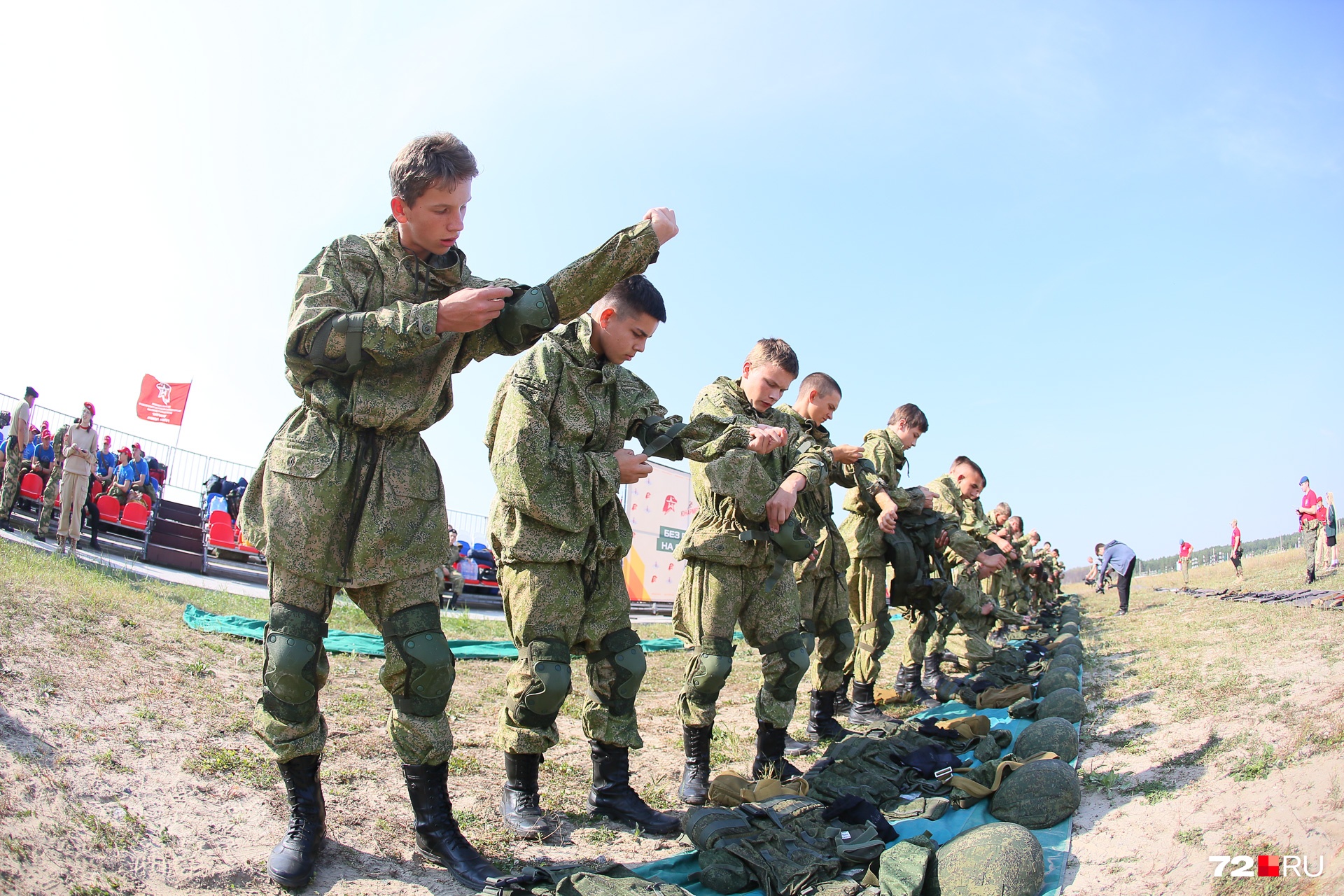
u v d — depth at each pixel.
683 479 18.55
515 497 3.04
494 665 7.96
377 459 2.60
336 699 5.12
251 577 13.16
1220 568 38.56
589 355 3.29
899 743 4.45
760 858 2.81
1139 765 3.94
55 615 5.09
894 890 2.60
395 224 2.67
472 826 3.22
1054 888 2.73
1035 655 8.85
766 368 4.31
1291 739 3.63
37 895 2.19
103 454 12.46
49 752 3.10
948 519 6.57
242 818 3.00
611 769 3.45
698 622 3.98
